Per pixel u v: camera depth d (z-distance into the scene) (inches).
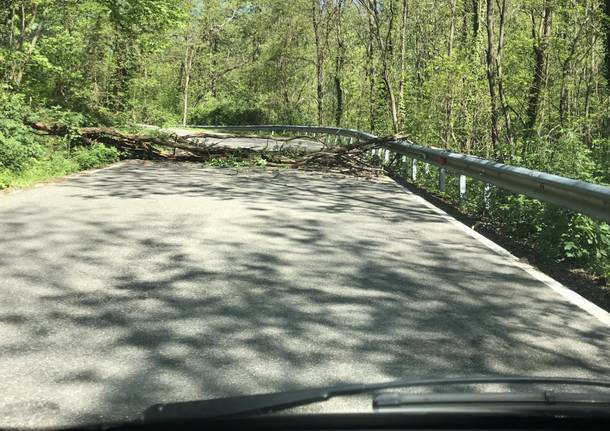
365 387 97.7
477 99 836.0
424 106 951.6
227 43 2832.2
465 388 128.0
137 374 153.2
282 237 318.0
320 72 1875.0
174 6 950.4
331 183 565.3
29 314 194.9
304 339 180.1
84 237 302.0
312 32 2049.7
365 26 1470.2
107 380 149.5
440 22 1182.9
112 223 336.2
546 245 307.1
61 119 656.4
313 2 1828.2
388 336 184.9
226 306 208.2
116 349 168.9
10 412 132.1
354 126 1646.2
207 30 2613.2
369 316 203.0
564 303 227.1
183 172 600.1
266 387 147.1
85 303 207.2
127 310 201.3
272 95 2212.1
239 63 2773.1
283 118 2182.6
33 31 894.4
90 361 160.4
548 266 289.6
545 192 337.4
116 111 1163.9
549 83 848.9
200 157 705.0
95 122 742.5
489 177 416.5
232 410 89.3
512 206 365.1
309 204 428.5
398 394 94.0
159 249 283.0
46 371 153.8
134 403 137.7
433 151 528.7
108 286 226.7
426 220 390.6
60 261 258.5
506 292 238.7
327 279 245.6
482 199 426.3
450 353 172.9
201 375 153.3
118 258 265.7
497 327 196.9
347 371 157.8
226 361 162.4
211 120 2397.9
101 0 887.7
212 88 2834.6
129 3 888.3
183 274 245.0
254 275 247.0
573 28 774.5
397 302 219.6
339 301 217.9
